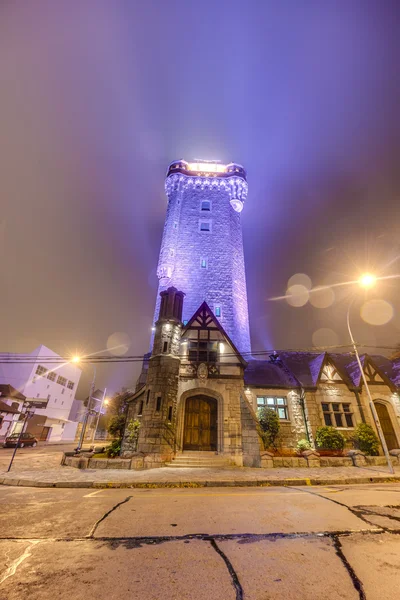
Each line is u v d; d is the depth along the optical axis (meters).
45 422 40.69
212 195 35.25
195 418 16.55
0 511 6.29
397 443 17.59
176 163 37.59
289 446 17.23
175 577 3.37
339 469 13.27
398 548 4.18
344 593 3.03
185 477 10.64
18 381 36.84
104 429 46.00
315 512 6.10
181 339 18.62
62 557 3.90
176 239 31.00
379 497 7.62
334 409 18.42
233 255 30.77
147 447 14.42
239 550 4.12
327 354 20.34
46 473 11.55
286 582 3.24
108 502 7.14
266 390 18.86
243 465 14.44
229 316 26.80
